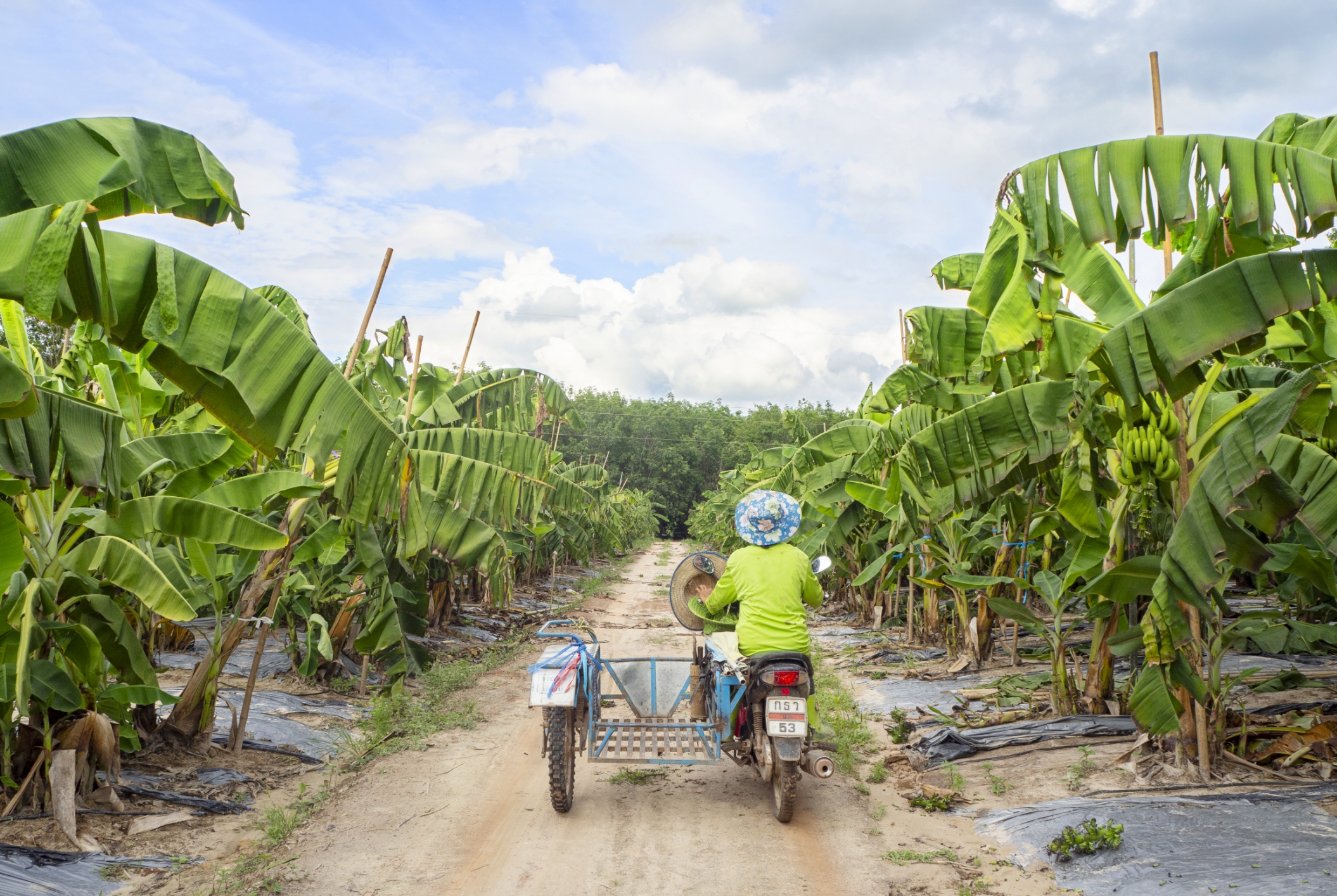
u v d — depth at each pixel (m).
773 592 5.36
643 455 77.00
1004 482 6.72
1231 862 4.07
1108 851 4.36
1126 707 7.27
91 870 4.17
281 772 6.07
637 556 43.00
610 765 6.50
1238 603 12.12
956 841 4.88
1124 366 4.66
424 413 11.27
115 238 3.81
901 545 11.20
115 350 5.61
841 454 10.67
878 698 9.01
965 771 6.23
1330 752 5.66
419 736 7.22
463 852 4.72
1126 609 7.42
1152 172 4.69
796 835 5.01
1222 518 4.66
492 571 8.55
